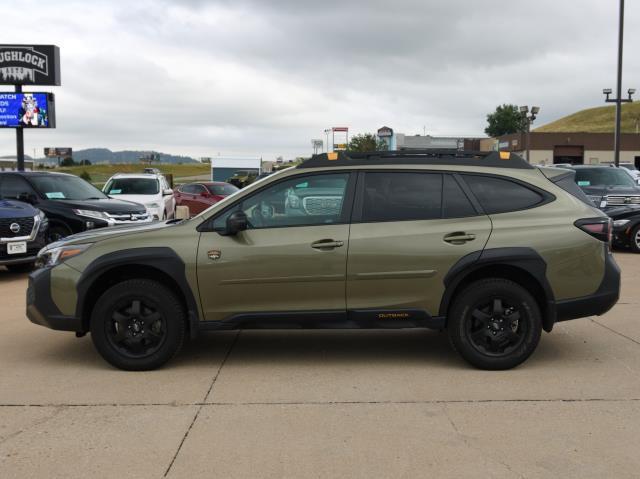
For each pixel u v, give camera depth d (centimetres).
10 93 2275
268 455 366
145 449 375
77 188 1289
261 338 644
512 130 11444
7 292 908
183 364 550
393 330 675
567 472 345
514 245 512
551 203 529
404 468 349
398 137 6444
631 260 1172
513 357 520
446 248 512
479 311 521
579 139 5728
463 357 525
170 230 529
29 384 496
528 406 444
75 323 527
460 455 366
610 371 524
